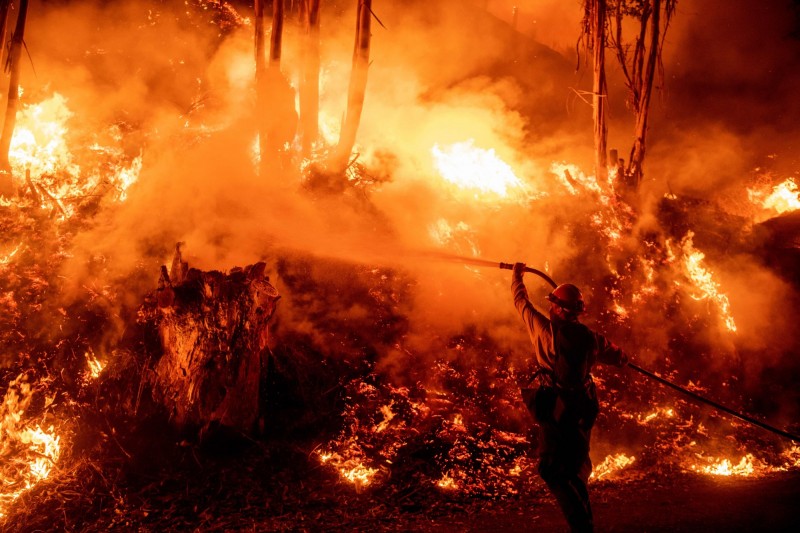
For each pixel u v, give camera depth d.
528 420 6.52
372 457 5.67
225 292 5.54
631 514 4.69
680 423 7.07
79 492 4.84
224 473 5.16
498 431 6.29
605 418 6.78
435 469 5.55
